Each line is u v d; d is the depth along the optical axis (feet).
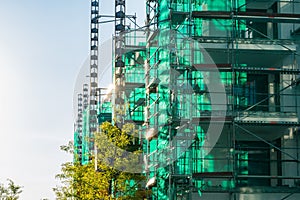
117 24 209.56
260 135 133.69
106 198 136.98
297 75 130.52
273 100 133.69
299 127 127.03
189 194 123.95
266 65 138.62
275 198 123.13
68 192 149.38
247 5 137.28
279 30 136.26
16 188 172.35
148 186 148.66
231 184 126.93
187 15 134.31
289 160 125.80
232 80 124.36
